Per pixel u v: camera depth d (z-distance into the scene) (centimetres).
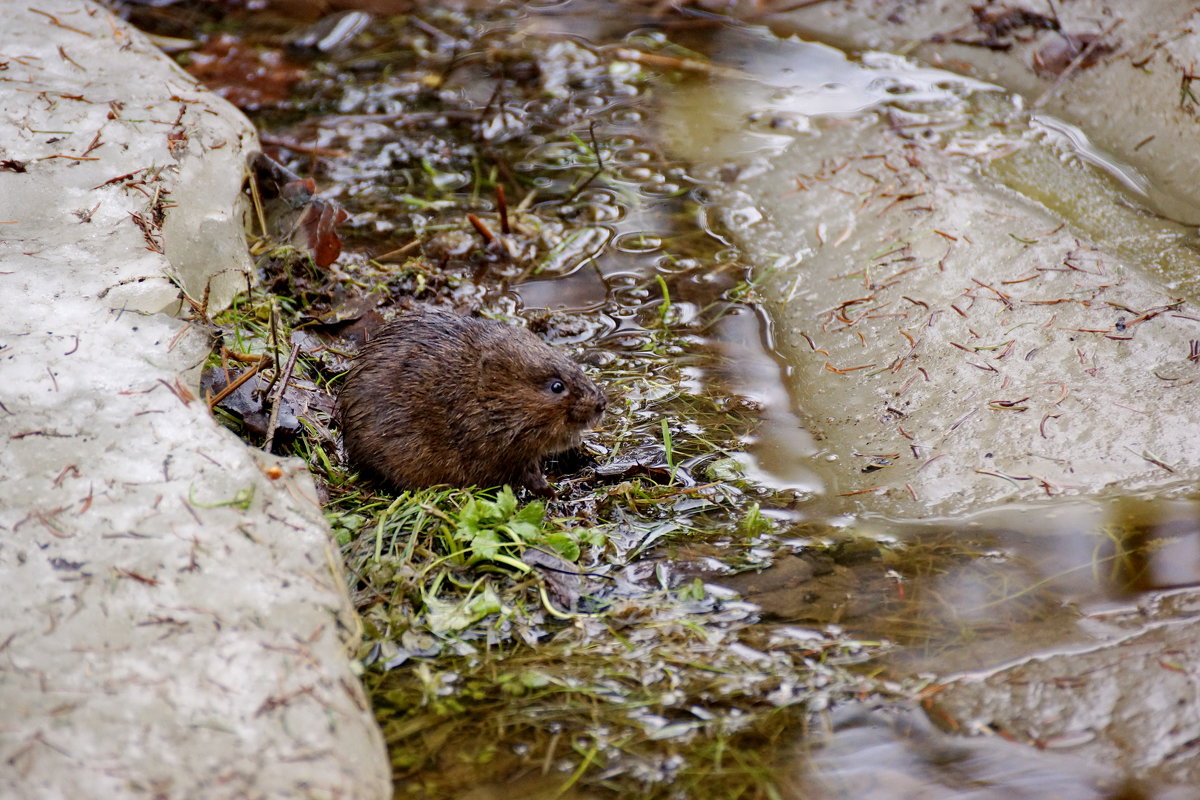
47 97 1245
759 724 764
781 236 1394
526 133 1669
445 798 701
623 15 2008
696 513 998
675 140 1623
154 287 976
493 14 2036
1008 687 776
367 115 1722
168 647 679
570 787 713
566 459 1075
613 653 835
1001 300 1178
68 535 743
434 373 995
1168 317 1105
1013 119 1562
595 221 1456
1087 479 966
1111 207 1327
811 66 1791
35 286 960
